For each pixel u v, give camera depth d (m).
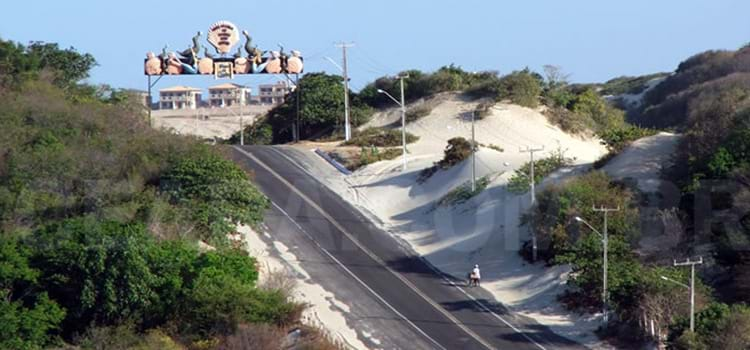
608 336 130.50
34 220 146.12
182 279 131.50
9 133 163.12
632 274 135.12
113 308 128.50
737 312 122.81
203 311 126.62
